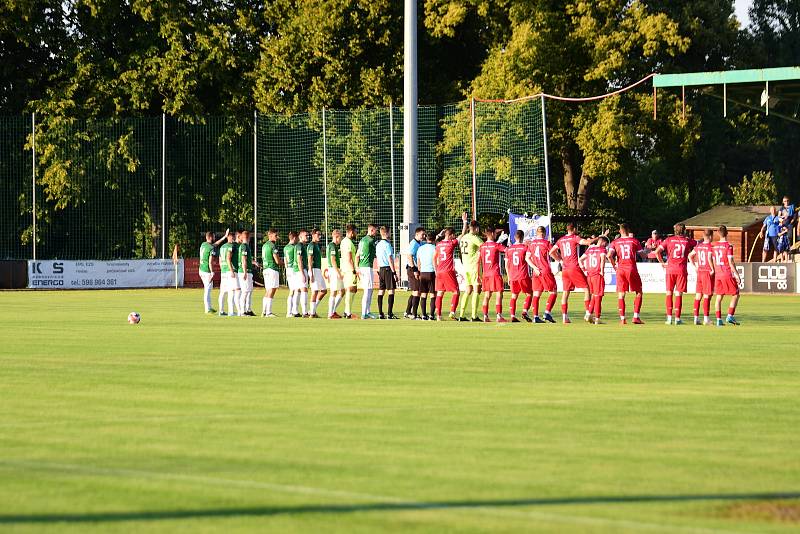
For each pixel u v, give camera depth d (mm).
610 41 144375
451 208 142875
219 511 20922
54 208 146125
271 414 32344
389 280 79250
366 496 22094
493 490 22641
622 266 73625
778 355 50656
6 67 153750
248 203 148750
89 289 134750
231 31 155875
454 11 149500
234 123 149250
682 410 33438
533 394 36875
